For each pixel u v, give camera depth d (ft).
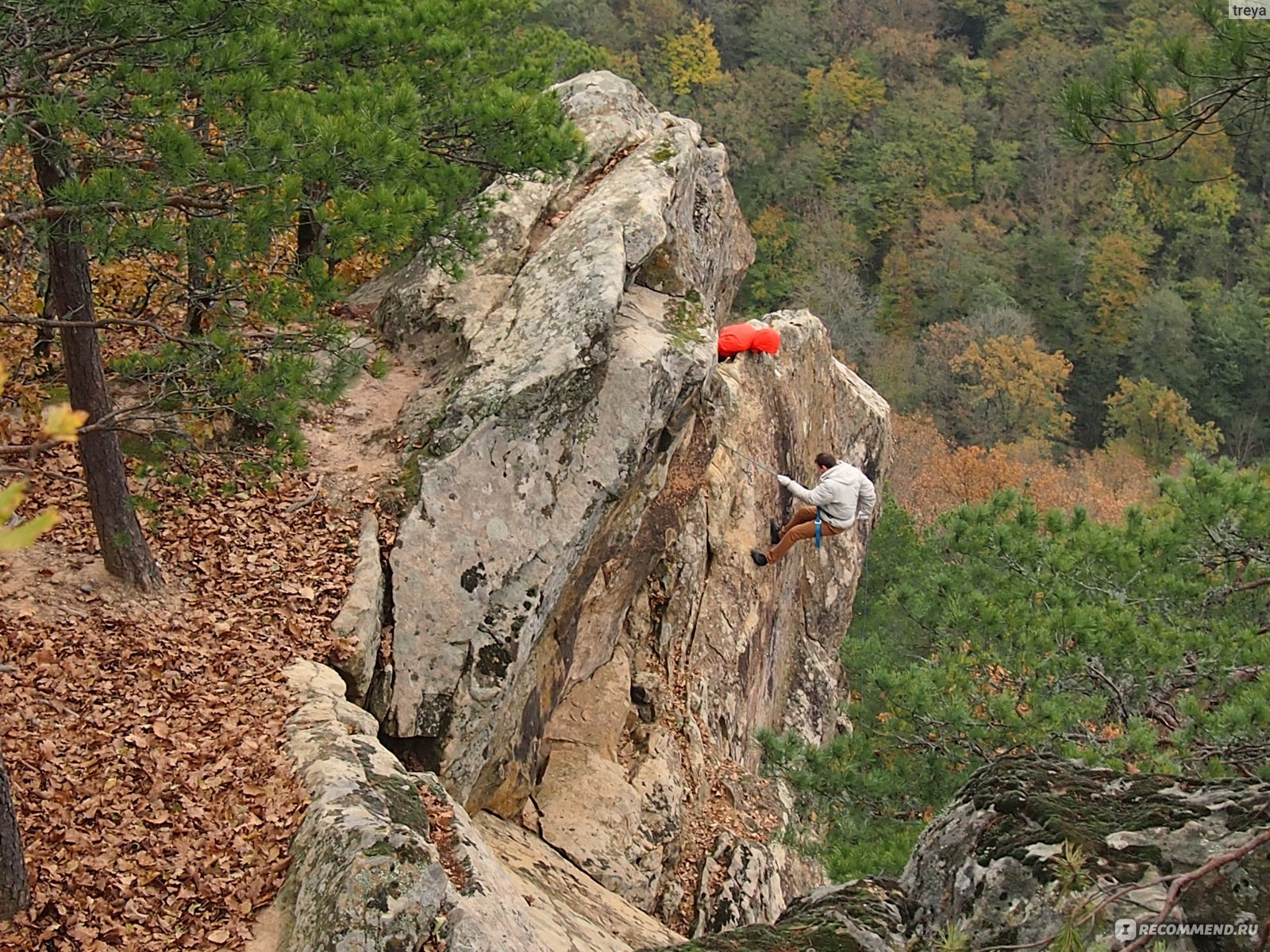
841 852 35.09
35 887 22.20
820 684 62.23
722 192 55.21
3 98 24.30
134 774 25.13
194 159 24.13
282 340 27.63
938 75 193.06
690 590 48.44
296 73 28.35
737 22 197.06
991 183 181.37
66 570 29.91
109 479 28.96
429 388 36.42
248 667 28.63
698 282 48.55
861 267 180.96
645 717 45.24
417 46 32.42
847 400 65.46
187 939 21.98
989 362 157.17
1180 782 22.75
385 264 44.68
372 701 31.42
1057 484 142.61
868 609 87.20
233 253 25.43
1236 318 169.17
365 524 33.09
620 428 34.40
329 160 25.85
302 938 21.58
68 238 24.26
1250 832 20.70
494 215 40.63
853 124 185.26
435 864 22.35
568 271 36.47
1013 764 24.07
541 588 33.30
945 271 173.06
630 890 37.52
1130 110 26.25
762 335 53.72
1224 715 31.86
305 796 24.49
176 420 29.66
